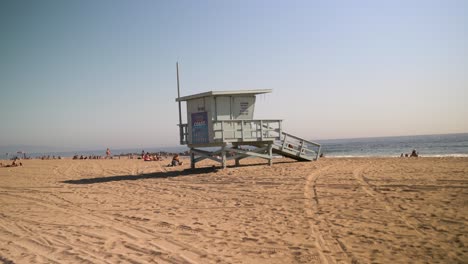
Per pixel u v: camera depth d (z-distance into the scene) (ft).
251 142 65.10
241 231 24.26
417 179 40.34
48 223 28.73
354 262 17.88
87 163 107.24
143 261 19.11
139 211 32.22
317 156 75.56
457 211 25.98
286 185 41.78
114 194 42.42
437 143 291.99
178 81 65.98
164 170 71.51
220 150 61.26
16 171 83.56
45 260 19.71
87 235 24.68
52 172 77.10
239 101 61.46
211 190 41.78
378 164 60.95
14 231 26.45
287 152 68.74
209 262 18.70
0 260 19.86
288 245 20.94
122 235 24.41
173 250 20.84
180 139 65.82
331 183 41.24
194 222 27.32
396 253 18.74
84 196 41.83
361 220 25.23
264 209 30.50
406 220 24.53
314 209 29.35
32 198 41.98
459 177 40.40
